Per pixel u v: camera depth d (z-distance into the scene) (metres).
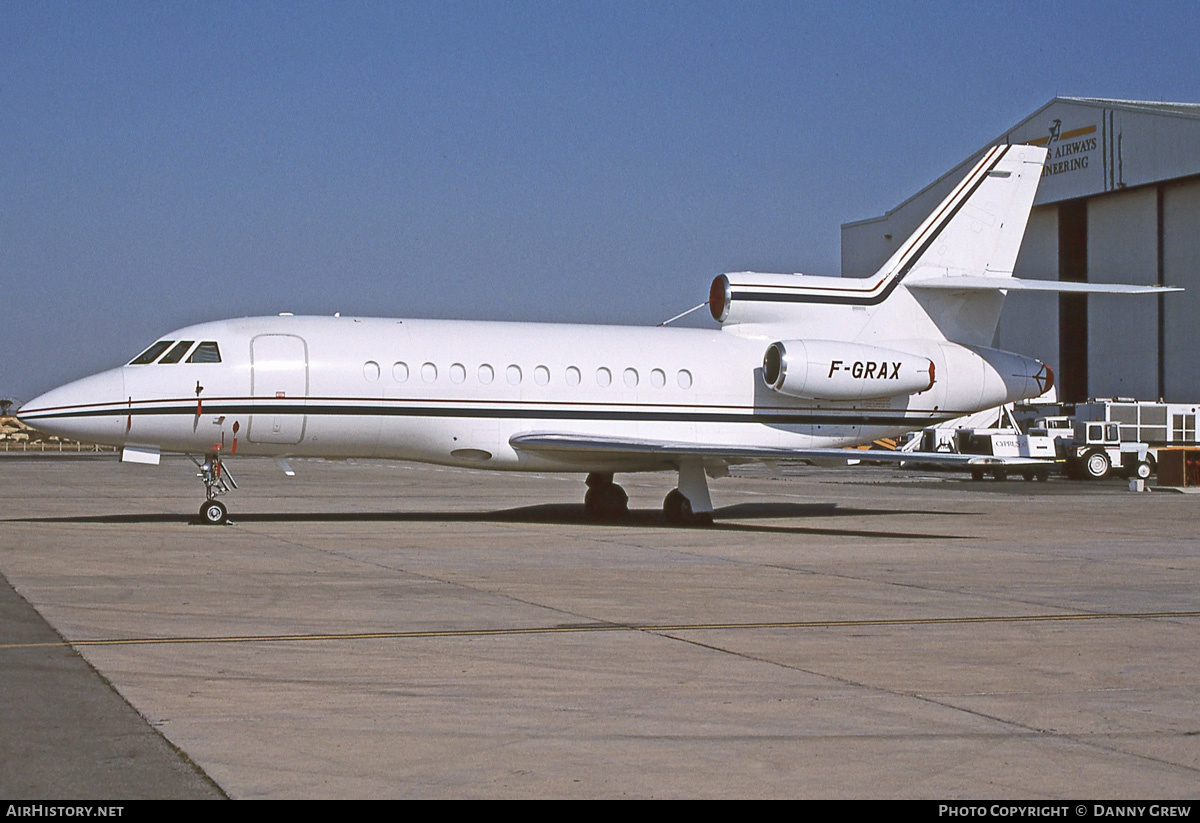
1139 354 64.12
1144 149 61.69
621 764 8.08
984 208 29.47
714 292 28.73
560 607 14.44
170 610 13.84
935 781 7.79
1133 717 9.45
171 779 7.61
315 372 24.44
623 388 26.64
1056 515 30.25
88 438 23.72
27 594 14.87
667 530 24.92
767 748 8.49
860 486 44.41
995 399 29.25
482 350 25.77
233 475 50.75
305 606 14.26
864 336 28.64
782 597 15.55
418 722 9.06
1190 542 23.33
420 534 23.25
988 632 13.22
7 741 8.37
